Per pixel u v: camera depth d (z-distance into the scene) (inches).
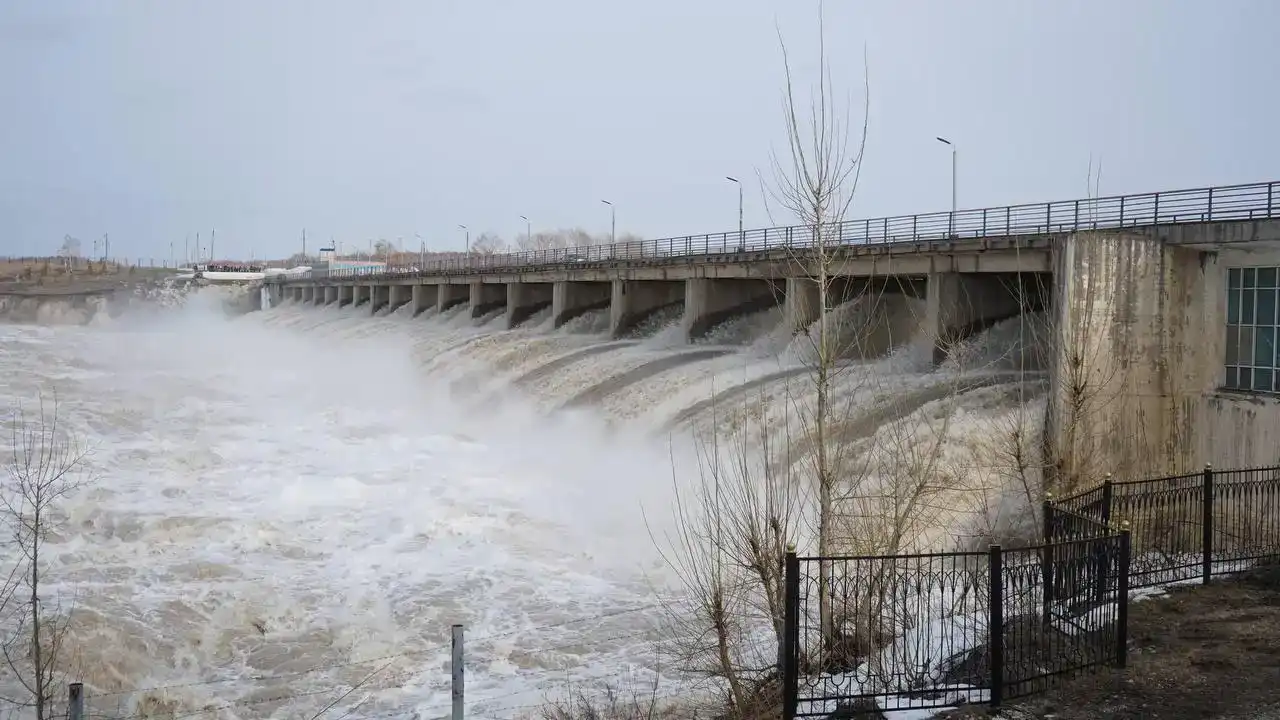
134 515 1169.4
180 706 721.0
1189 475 773.9
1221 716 502.3
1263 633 617.3
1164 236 1075.3
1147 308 1068.5
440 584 970.1
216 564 1017.5
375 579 984.9
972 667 566.6
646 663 762.8
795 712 522.3
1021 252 1344.7
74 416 1820.9
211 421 1841.8
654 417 1529.3
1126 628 583.2
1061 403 1027.3
